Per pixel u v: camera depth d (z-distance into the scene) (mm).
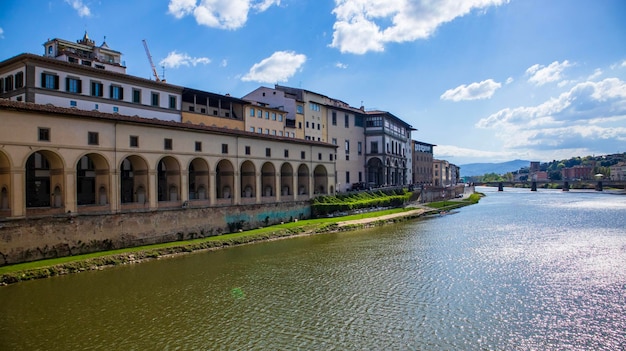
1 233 39531
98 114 47531
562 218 86375
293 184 77062
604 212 97062
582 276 39219
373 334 26953
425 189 125000
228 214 62781
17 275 37688
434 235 64750
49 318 29797
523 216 91875
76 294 34875
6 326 28469
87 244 45750
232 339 26516
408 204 109688
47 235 42625
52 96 53312
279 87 96938
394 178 122688
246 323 29016
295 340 26297
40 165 52469
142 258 47031
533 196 176125
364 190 99938
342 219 78812
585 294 34062
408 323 28594
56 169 45344
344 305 32344
